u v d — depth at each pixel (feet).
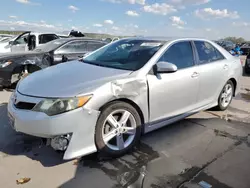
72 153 7.86
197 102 12.32
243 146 10.39
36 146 9.79
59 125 7.59
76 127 7.78
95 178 7.85
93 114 8.02
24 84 9.27
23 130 8.00
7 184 7.41
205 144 10.46
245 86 23.82
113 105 8.61
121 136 9.11
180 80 10.74
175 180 7.86
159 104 10.05
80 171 8.21
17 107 8.34
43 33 31.55
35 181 7.61
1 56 18.85
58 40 23.00
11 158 8.87
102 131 8.50
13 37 42.55
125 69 9.82
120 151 9.09
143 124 9.80
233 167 8.71
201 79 12.03
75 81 8.65
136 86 9.07
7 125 11.70
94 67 10.31
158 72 9.75
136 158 9.14
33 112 7.84
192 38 12.55
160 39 11.79
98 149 8.51
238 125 12.81
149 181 7.77
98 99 8.06
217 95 13.92
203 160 9.13
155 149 9.87
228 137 11.25
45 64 20.12
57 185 7.45
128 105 9.05
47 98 7.80
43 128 7.67
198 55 12.32
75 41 22.31
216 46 13.98
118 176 8.00
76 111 7.69
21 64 18.83
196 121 13.17
